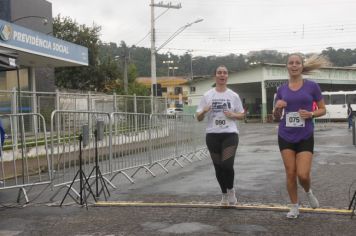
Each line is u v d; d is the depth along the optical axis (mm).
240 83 54375
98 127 8859
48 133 9359
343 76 56125
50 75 24328
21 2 21719
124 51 47562
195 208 7133
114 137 10250
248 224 6125
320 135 25734
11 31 16031
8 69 9930
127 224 6305
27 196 8383
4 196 8633
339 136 24531
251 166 12469
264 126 41156
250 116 57750
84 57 21891
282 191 8469
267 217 6465
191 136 14547
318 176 10281
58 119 8648
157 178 10703
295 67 6223
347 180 9625
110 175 9867
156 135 12148
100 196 8430
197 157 15461
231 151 6859
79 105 16562
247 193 8320
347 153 15664
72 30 43438
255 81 52594
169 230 5945
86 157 9406
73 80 44000
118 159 10352
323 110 6203
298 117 6113
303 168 6059
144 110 21734
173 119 13242
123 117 10609
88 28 43969
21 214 7086
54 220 6652
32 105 13898
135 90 44000
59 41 19578
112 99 18984
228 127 6902
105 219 6625
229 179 6980
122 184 9852
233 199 7109
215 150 6973
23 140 8883
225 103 6898
